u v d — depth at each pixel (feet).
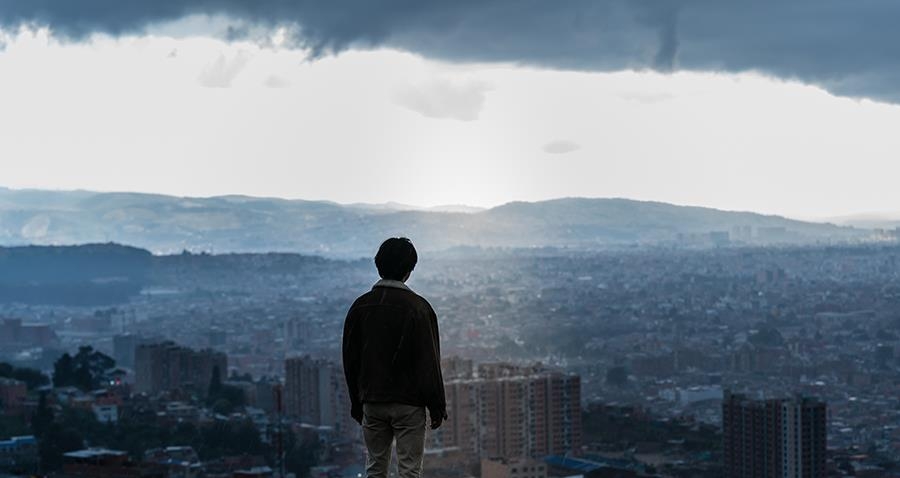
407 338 40.93
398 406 41.14
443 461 356.79
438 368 41.42
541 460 366.63
